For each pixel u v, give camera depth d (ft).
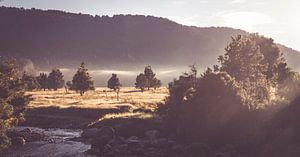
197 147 150.71
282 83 235.81
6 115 159.74
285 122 145.28
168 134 177.68
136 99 373.20
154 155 151.74
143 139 178.60
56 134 225.56
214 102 161.79
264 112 155.63
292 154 133.90
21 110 210.18
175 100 181.57
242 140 149.07
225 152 146.30
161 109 212.23
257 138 146.72
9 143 156.76
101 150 168.96
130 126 195.21
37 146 182.91
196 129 162.91
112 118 222.07
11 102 203.51
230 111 158.92
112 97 404.36
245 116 156.56
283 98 183.32
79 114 285.84
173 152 153.79
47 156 160.15
